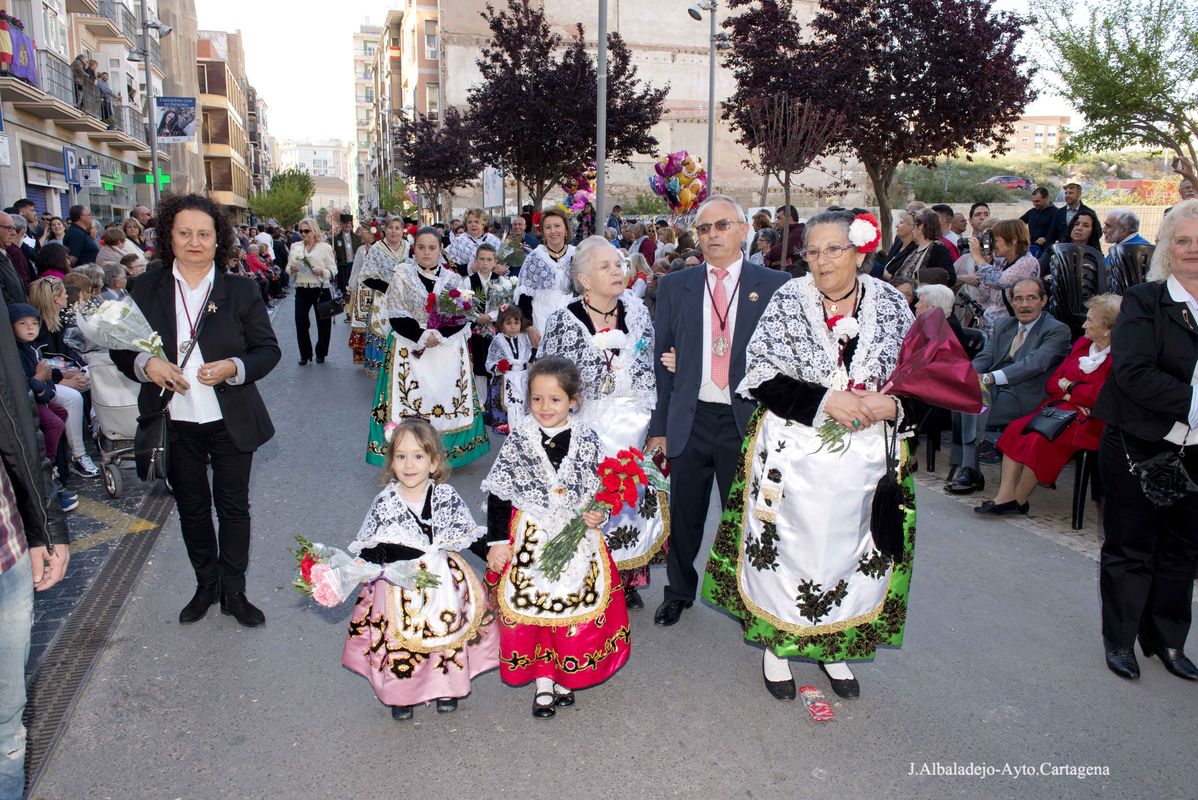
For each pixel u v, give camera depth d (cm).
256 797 300
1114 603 384
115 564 503
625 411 425
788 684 366
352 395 1012
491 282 743
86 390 736
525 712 358
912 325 334
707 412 406
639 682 380
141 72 3047
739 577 367
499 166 1994
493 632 364
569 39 3594
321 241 1238
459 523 345
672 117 3769
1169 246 353
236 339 409
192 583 479
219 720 348
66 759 321
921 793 303
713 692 372
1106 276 686
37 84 1825
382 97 7300
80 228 1147
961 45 1512
